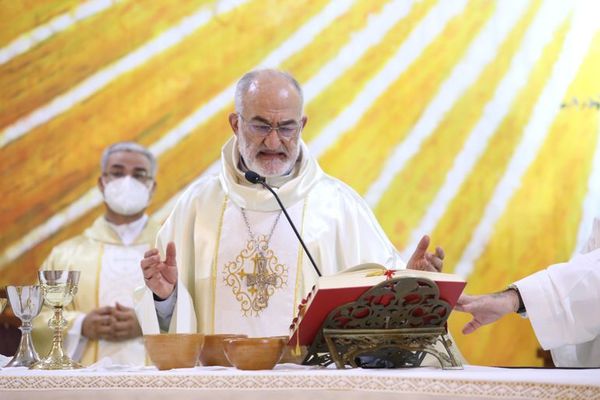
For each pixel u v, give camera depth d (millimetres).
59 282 4082
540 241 10195
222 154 5902
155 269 4602
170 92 10125
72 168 9938
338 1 10328
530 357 9797
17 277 9742
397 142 10281
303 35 10289
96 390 3064
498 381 2660
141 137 10031
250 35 10250
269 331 5480
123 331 7980
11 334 8195
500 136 10297
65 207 9875
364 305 3432
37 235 9812
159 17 10195
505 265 10164
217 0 10242
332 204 5805
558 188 10227
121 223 9117
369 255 5691
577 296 3984
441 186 10227
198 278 5633
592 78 10289
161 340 3617
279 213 5688
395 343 3492
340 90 10273
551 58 10328
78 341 7949
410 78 10344
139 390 3031
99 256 8836
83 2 10133
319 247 5617
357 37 10344
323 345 3662
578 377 2738
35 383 3113
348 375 2889
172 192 9984
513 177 10242
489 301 4016
